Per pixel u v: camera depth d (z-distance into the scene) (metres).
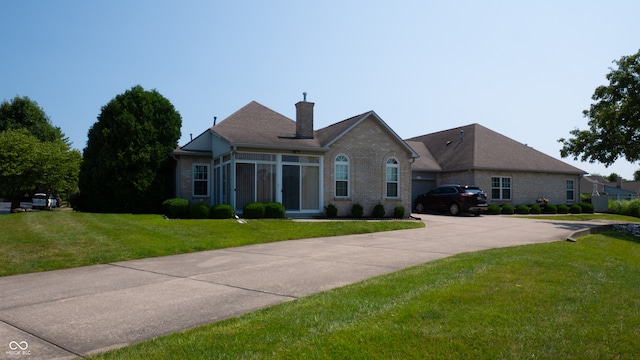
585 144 26.08
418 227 18.44
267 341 4.71
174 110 25.98
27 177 33.62
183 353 4.44
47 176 34.50
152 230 14.41
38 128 54.56
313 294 6.95
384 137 23.77
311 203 21.91
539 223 21.55
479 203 27.02
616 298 6.60
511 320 5.34
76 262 10.11
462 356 4.35
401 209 23.44
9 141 33.16
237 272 8.98
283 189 21.31
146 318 5.89
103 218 18.23
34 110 55.06
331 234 15.55
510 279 7.57
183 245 12.20
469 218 24.53
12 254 10.64
